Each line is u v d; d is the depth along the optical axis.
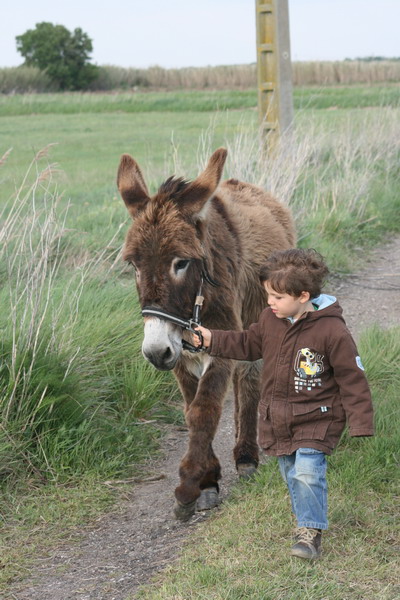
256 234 4.30
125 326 5.43
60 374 4.42
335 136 12.27
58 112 36.84
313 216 8.81
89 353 4.89
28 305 4.88
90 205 10.06
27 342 4.42
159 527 3.51
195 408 3.50
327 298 3.08
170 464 4.26
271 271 2.97
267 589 2.76
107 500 3.82
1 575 3.17
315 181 9.89
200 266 3.36
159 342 3.13
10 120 32.00
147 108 36.75
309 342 2.99
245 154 8.66
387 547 3.06
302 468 2.96
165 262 3.19
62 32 57.31
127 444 4.35
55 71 56.53
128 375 5.02
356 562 2.94
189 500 3.34
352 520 3.26
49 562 3.29
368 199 10.08
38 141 22.06
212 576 2.85
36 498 3.80
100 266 6.35
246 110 30.81
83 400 4.46
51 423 4.26
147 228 3.25
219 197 4.07
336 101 28.42
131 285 6.20
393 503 3.40
